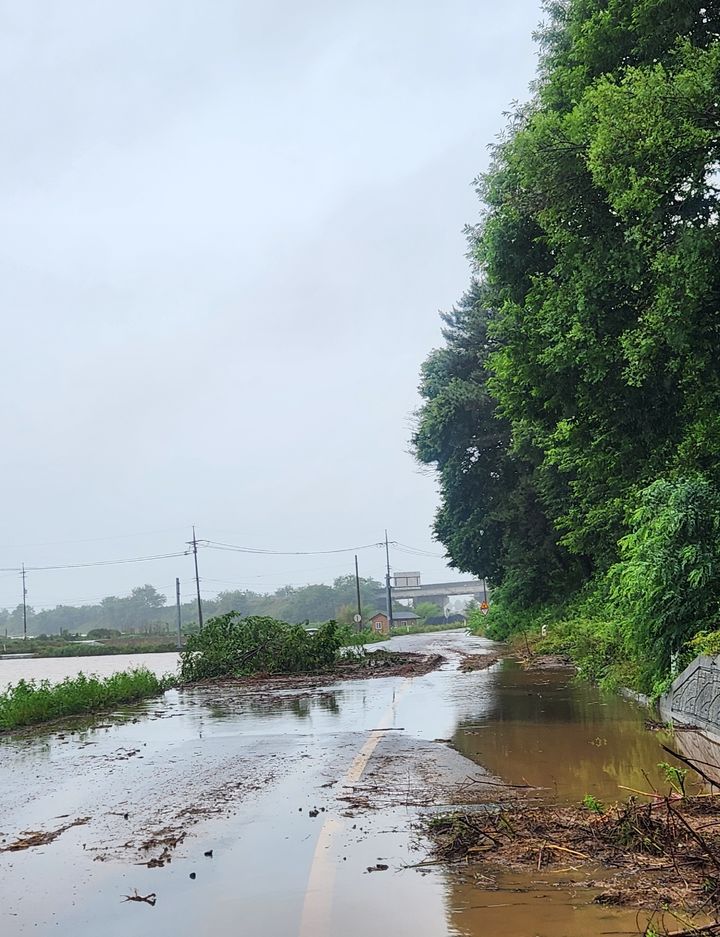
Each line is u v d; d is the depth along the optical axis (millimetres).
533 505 36188
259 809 7184
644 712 12227
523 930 4125
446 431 37594
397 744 10562
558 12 16781
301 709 15859
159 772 9297
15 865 5762
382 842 5898
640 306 13070
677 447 14625
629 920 4211
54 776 9430
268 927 4359
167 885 5168
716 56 10672
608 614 18188
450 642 51469
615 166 10922
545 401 16938
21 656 72438
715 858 4930
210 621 27062
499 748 9719
